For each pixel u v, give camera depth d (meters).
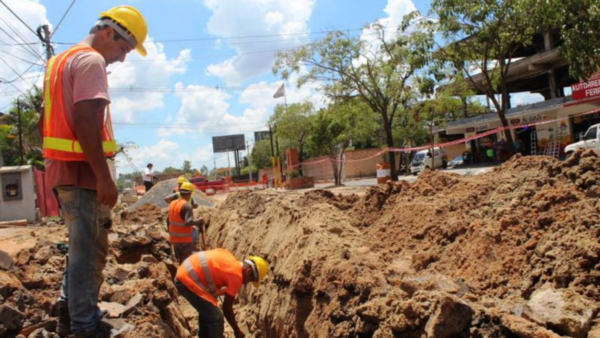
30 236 11.25
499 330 3.37
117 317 4.41
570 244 4.09
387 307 4.15
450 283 4.24
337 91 20.66
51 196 19.67
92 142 2.97
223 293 5.12
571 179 5.25
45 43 19.14
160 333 4.33
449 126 32.25
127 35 3.39
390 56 20.05
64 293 3.79
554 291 3.76
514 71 28.25
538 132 25.11
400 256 5.64
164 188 19.67
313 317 5.34
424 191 6.95
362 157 38.41
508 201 5.40
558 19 12.91
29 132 29.80
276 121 38.41
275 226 8.75
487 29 14.45
